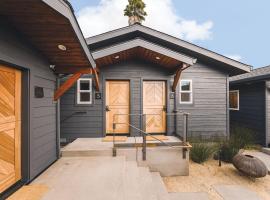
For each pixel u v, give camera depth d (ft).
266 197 13.91
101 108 23.34
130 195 9.96
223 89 25.29
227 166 19.33
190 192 14.23
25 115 11.11
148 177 13.23
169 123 24.09
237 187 15.11
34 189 10.09
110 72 23.57
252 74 30.12
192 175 17.26
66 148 16.85
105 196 9.45
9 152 9.99
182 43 24.76
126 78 23.70
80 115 23.15
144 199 10.19
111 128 23.90
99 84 23.40
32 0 7.55
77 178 11.55
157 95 24.38
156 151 16.80
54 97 14.97
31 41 11.27
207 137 24.79
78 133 23.04
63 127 22.97
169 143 17.94
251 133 26.27
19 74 10.92
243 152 22.97
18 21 9.21
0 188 9.29
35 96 11.95
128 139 20.77
